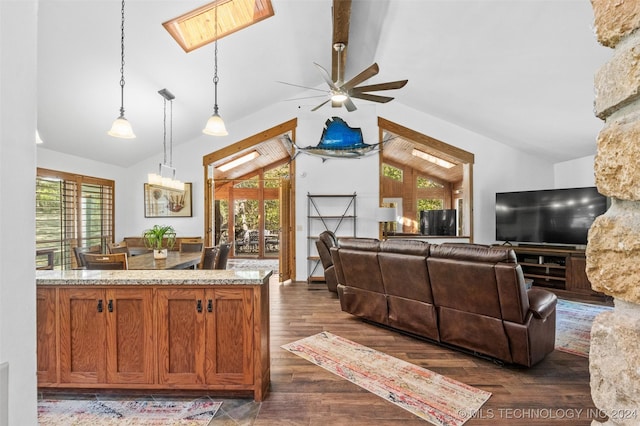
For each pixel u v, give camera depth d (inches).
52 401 87.1
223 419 79.7
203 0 127.0
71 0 105.3
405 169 427.2
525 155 242.7
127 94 162.7
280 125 250.7
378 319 138.1
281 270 233.3
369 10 148.4
